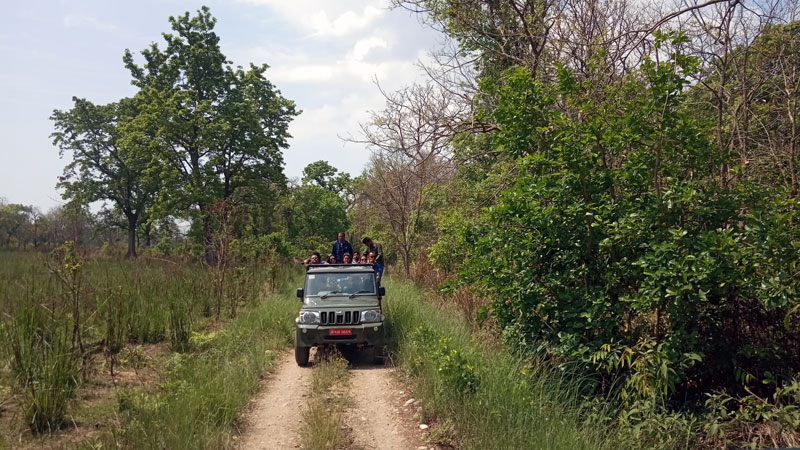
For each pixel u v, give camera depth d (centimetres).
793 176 662
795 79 719
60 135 4309
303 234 3941
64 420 590
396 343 985
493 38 1038
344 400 688
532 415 536
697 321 597
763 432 518
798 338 577
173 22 3447
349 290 1004
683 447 515
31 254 2748
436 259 1515
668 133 579
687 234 560
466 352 725
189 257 2608
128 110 4181
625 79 719
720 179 691
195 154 3362
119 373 779
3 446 520
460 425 566
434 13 1027
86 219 4391
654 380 532
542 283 662
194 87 3462
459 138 1020
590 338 630
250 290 1546
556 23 885
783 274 488
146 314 1051
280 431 601
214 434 547
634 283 612
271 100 3694
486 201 1141
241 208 3225
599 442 512
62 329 848
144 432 515
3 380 679
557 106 822
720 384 612
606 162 667
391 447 552
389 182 1988
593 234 623
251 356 870
